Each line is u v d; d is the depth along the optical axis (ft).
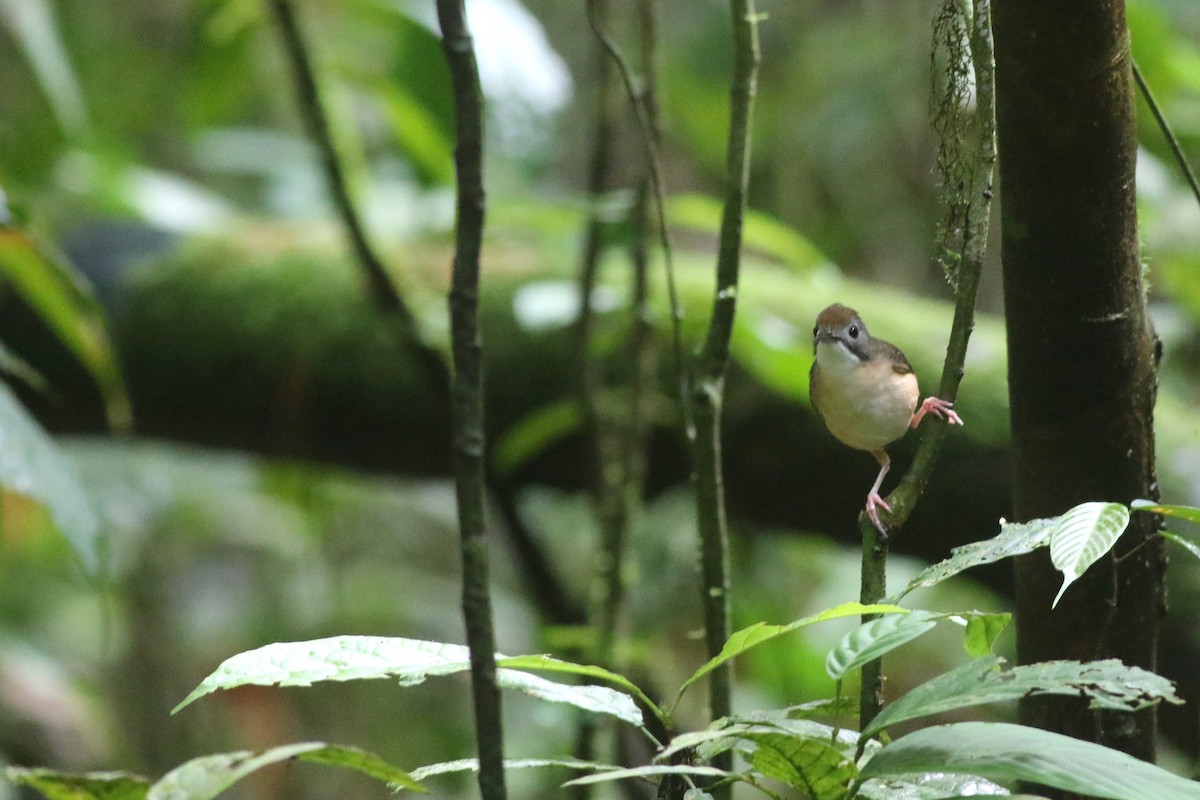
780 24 48.60
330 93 30.86
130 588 43.73
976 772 8.56
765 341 23.47
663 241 17.39
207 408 31.07
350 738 42.04
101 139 34.40
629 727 24.00
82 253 31.12
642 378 23.81
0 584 43.75
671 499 31.45
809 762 9.58
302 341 29.89
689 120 47.62
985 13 10.62
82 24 42.98
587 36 46.34
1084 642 12.35
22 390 30.94
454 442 8.86
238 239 31.81
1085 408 11.90
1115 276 11.62
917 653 37.68
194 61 34.68
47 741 36.60
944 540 25.27
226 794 40.04
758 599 33.40
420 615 43.62
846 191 46.16
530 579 30.19
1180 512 9.33
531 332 28.43
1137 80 12.95
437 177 31.99
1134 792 8.10
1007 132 11.47
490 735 8.85
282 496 33.40
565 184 39.27
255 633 43.52
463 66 8.70
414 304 28.68
